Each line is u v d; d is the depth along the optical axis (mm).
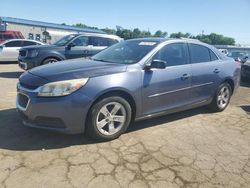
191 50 5324
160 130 4797
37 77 3961
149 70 4469
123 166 3523
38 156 3664
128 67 4316
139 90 4320
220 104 6020
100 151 3887
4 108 5621
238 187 3238
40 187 3025
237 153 4090
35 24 41906
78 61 4840
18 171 3293
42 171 3320
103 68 4188
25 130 4457
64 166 3451
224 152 4094
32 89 3830
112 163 3582
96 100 3949
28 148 3871
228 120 5570
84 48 10570
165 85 4680
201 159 3830
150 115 4637
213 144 4352
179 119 5445
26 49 10016
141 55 4621
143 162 3650
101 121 4066
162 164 3627
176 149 4090
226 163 3768
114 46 5539
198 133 4766
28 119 3885
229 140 4543
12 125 4656
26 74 4270
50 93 3701
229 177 3430
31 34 41500
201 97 5469
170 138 4480
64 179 3188
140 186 3133
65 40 10734
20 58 10188
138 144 4180
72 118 3793
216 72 5641
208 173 3486
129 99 4328
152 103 4582
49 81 3773
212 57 5754
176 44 5105
